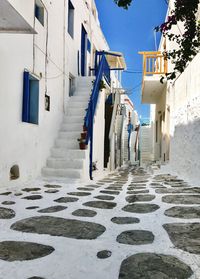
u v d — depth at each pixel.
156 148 16.70
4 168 4.77
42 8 6.66
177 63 3.90
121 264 1.89
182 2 3.52
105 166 11.82
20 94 5.36
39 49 6.37
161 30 3.80
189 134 7.04
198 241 2.31
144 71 11.42
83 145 6.89
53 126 7.38
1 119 4.66
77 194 4.55
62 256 2.02
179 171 8.15
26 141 5.62
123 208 3.55
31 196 4.30
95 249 2.16
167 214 3.20
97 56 12.17
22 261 1.94
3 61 4.71
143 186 5.59
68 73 9.00
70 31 9.77
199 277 1.69
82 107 8.78
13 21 3.72
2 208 3.48
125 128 21.48
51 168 6.54
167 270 1.79
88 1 12.34
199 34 3.71
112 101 13.66
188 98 7.23
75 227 2.72
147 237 2.42
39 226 2.75
